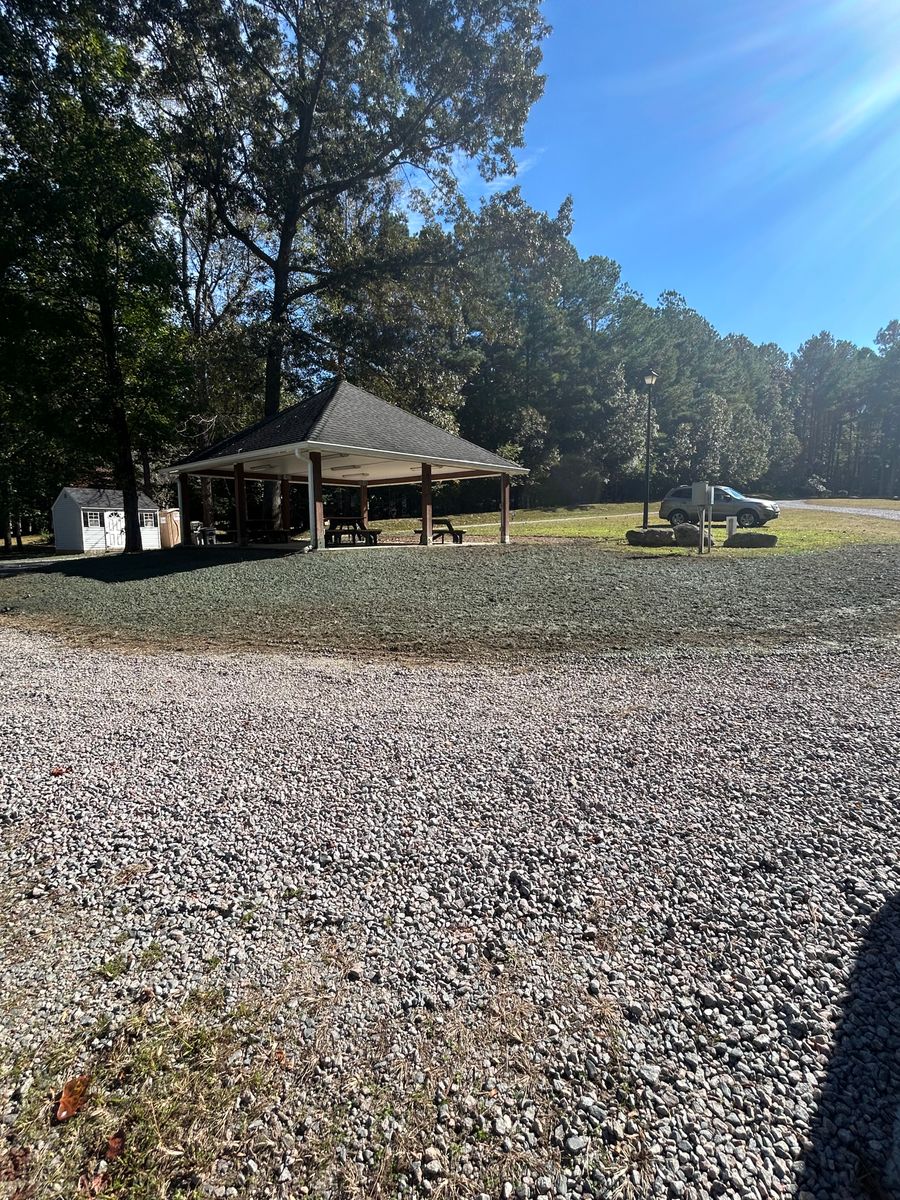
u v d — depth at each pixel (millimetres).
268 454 13750
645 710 4395
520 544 16031
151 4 17484
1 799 3273
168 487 35219
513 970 2066
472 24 19141
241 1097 1661
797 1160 1455
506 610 7949
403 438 14922
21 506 32250
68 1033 1867
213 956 2166
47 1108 1645
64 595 10266
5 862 2736
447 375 23641
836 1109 1572
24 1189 1453
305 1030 1857
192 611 8523
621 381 40688
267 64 19891
